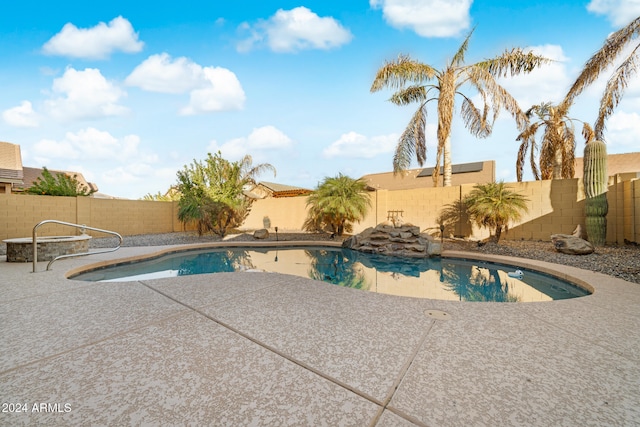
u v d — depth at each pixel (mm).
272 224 15281
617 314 2758
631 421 1314
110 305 2922
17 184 14875
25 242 5391
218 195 12148
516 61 10008
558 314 2746
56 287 3611
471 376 1675
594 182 7137
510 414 1356
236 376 1646
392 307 2908
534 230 8562
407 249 8172
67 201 10898
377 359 1859
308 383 1587
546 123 10625
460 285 5141
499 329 2373
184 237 11711
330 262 7418
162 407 1376
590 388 1574
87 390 1504
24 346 2004
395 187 23328
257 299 3164
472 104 11391
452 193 10023
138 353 1915
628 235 7062
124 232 12469
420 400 1451
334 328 2361
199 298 3188
